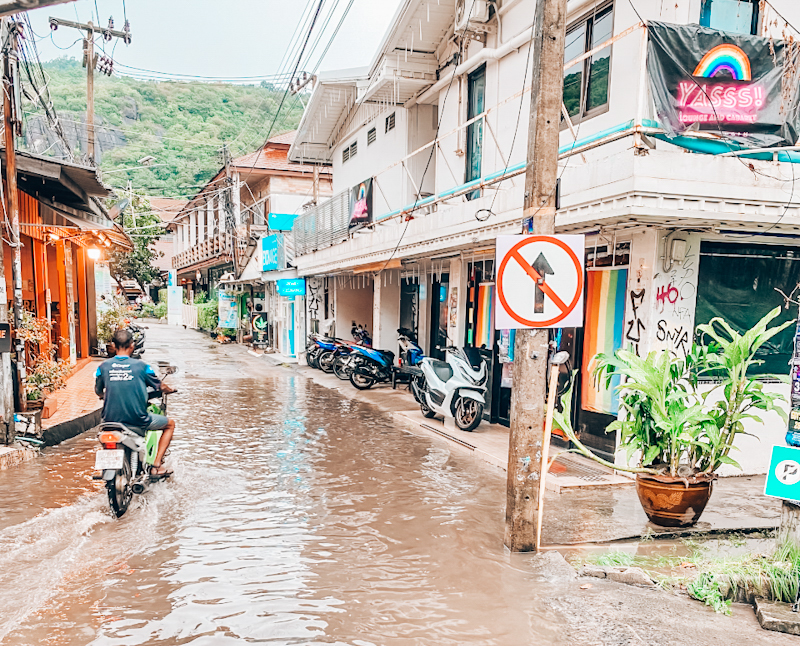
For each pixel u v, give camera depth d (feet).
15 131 25.23
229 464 21.81
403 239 33.01
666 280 19.67
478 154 32.27
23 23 24.36
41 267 34.63
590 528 15.53
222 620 11.01
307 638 10.45
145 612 11.25
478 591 12.15
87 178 30.53
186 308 124.16
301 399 37.22
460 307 33.14
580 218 18.30
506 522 14.35
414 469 21.43
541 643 10.29
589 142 17.97
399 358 45.68
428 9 32.55
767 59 16.56
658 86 16.02
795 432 11.92
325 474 20.67
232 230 84.33
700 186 16.55
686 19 18.95
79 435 26.78
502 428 28.14
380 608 11.47
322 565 13.37
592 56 22.56
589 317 23.12
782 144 16.93
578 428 23.68
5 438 22.39
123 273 121.39
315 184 66.59
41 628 10.63
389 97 40.68
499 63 29.30
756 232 19.80
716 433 14.78
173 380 45.42
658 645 10.16
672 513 15.21
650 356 15.47
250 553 14.01
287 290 57.82
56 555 13.73
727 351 15.12
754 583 11.64
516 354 14.15
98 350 54.60
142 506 17.19
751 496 18.26
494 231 24.12
